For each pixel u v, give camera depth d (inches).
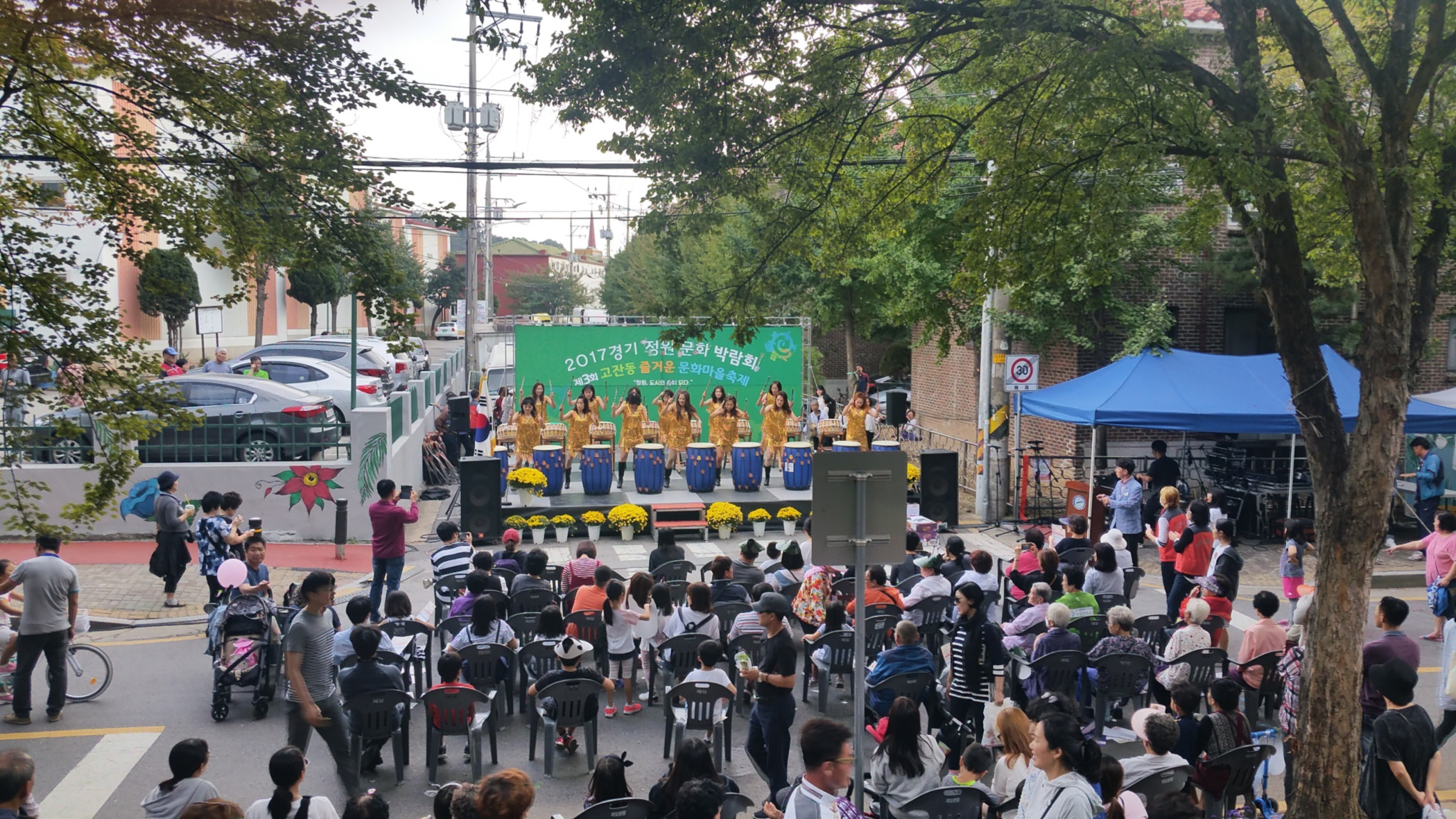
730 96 370.3
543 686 332.8
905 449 991.0
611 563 649.0
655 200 379.6
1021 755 250.8
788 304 1322.6
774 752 289.7
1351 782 271.0
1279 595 568.4
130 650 462.6
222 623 377.1
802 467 796.0
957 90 583.2
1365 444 269.1
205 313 1505.9
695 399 1000.9
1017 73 379.9
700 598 375.6
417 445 877.8
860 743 226.5
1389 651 299.9
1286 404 655.8
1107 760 217.2
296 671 290.0
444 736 368.8
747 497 778.2
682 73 348.8
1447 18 340.5
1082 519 523.2
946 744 318.3
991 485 763.4
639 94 350.3
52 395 618.2
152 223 319.3
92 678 401.1
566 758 350.3
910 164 425.1
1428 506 645.9
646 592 391.9
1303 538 511.2
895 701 249.0
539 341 983.0
